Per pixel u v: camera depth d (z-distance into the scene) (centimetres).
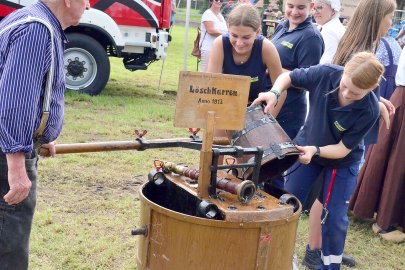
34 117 209
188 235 213
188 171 241
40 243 345
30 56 205
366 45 326
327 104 287
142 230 229
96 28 777
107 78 808
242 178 241
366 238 417
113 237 365
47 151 235
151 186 256
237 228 208
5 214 225
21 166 210
